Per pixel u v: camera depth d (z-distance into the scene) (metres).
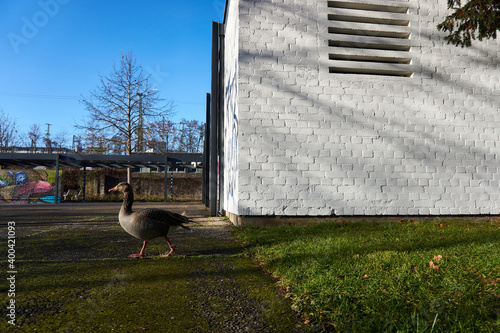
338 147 7.92
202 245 5.62
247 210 7.58
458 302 2.57
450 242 5.05
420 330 2.12
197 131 49.25
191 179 32.69
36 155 22.86
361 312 2.50
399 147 8.10
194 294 3.10
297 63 7.98
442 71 8.41
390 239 5.48
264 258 4.48
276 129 7.79
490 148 8.42
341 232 6.41
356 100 8.06
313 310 2.62
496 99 8.55
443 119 8.30
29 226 8.51
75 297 2.96
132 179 31.55
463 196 8.23
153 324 2.42
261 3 8.00
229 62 9.70
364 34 8.38
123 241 6.02
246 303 2.88
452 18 6.89
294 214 7.68
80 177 30.75
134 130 30.75
